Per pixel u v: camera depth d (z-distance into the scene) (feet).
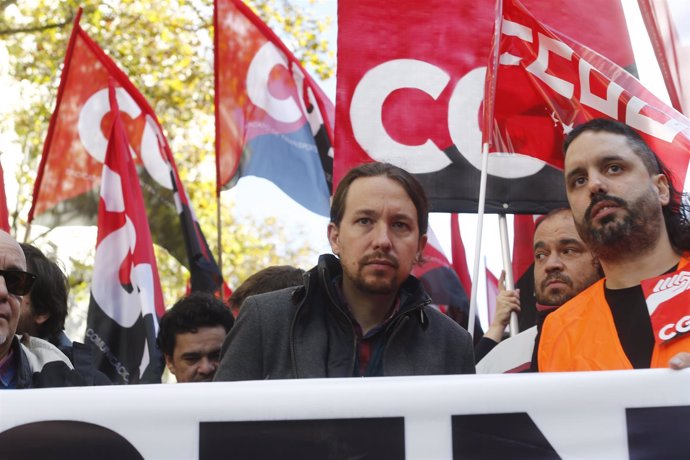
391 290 10.34
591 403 9.29
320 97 22.62
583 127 11.09
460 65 15.64
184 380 14.79
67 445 9.36
